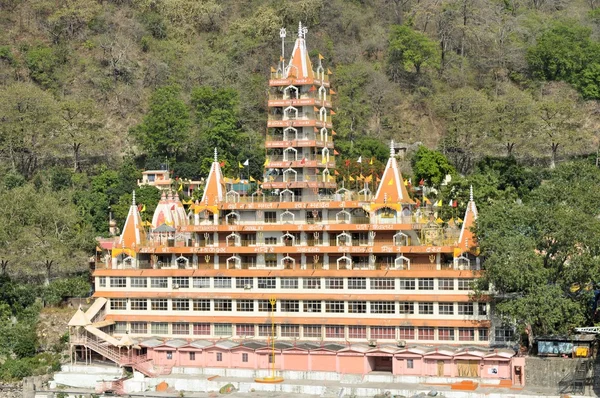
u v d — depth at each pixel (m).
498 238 187.00
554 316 176.50
